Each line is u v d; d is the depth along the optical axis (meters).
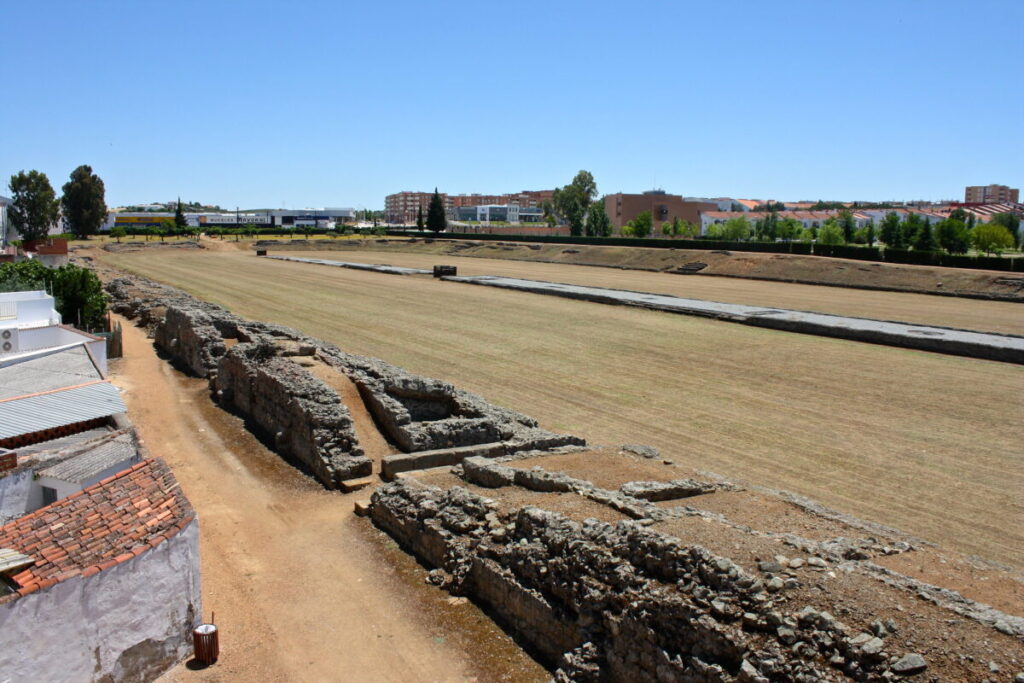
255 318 69.62
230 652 16.22
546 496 19.53
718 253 124.00
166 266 131.62
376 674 15.44
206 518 23.41
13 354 37.47
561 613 15.29
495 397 40.81
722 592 12.88
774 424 35.78
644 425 35.62
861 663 11.34
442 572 19.05
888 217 146.75
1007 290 85.31
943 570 15.82
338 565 20.12
